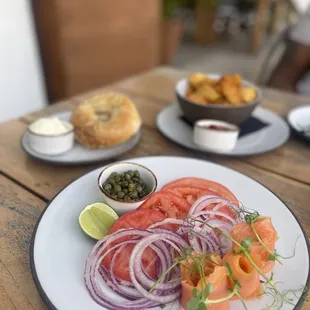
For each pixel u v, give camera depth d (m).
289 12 4.06
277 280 0.56
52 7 2.03
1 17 1.88
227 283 0.49
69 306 0.50
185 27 4.62
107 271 0.55
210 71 3.48
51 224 0.65
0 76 1.97
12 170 0.85
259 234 0.55
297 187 0.83
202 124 0.97
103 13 2.16
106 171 0.73
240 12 4.84
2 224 0.69
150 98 1.28
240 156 0.91
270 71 2.02
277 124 1.07
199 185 0.73
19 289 0.56
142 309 0.51
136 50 2.44
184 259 0.51
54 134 0.86
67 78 2.25
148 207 0.66
